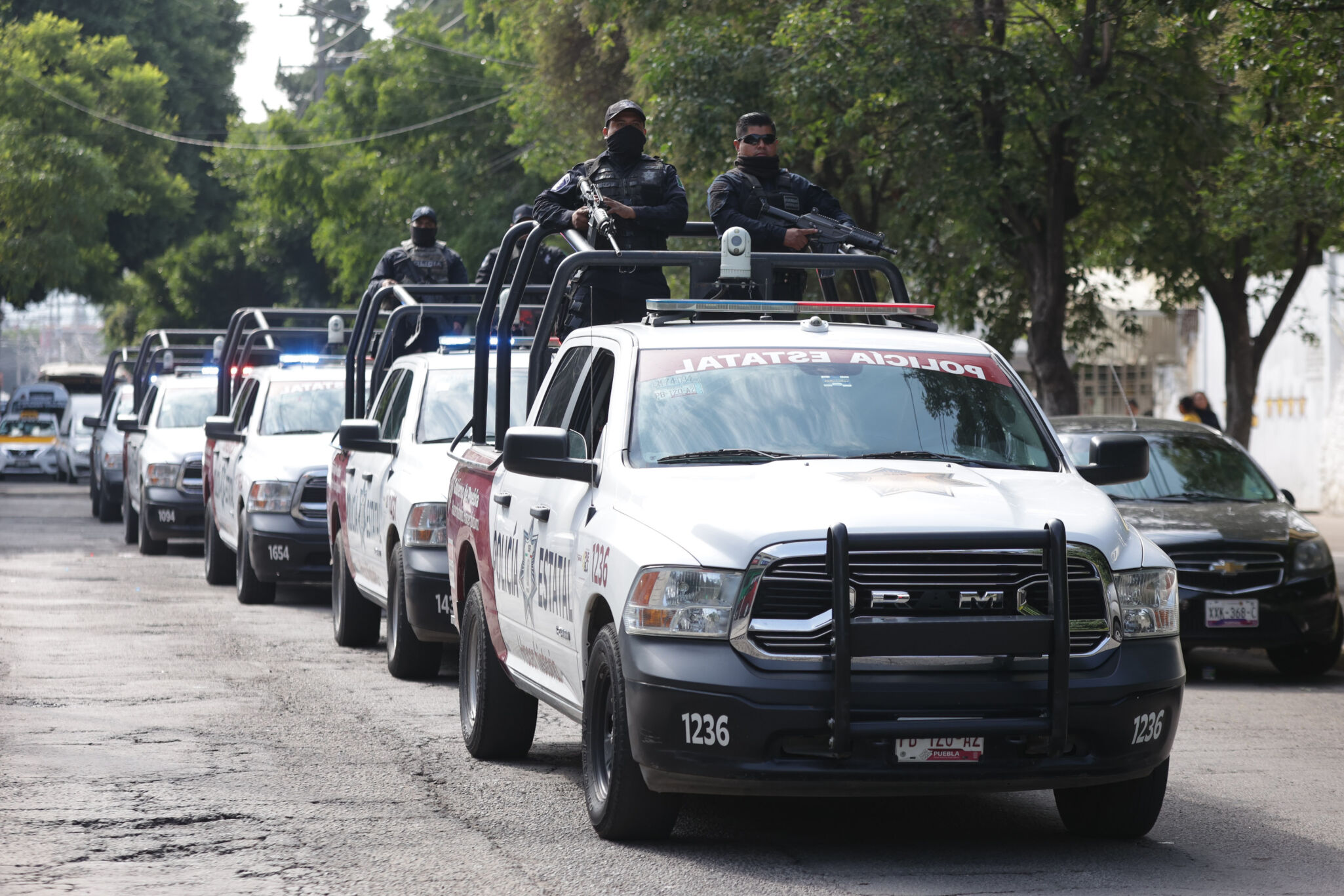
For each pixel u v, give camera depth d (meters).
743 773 12.73
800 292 21.19
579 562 14.76
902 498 13.34
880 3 36.56
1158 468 28.62
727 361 15.66
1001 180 37.78
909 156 38.66
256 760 18.00
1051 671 12.77
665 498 13.86
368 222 99.50
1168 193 40.78
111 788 16.39
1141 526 26.19
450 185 94.88
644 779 13.49
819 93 36.97
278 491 32.59
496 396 20.23
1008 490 14.00
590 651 14.53
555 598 15.56
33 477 106.69
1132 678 13.15
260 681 23.75
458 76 97.75
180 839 14.36
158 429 46.62
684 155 41.84
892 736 12.61
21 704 21.27
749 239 17.95
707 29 42.47
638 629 13.23
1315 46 28.52
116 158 106.00
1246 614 25.52
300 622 31.33
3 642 27.44
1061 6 36.00
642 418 15.12
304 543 32.34
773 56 40.31
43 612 32.03
